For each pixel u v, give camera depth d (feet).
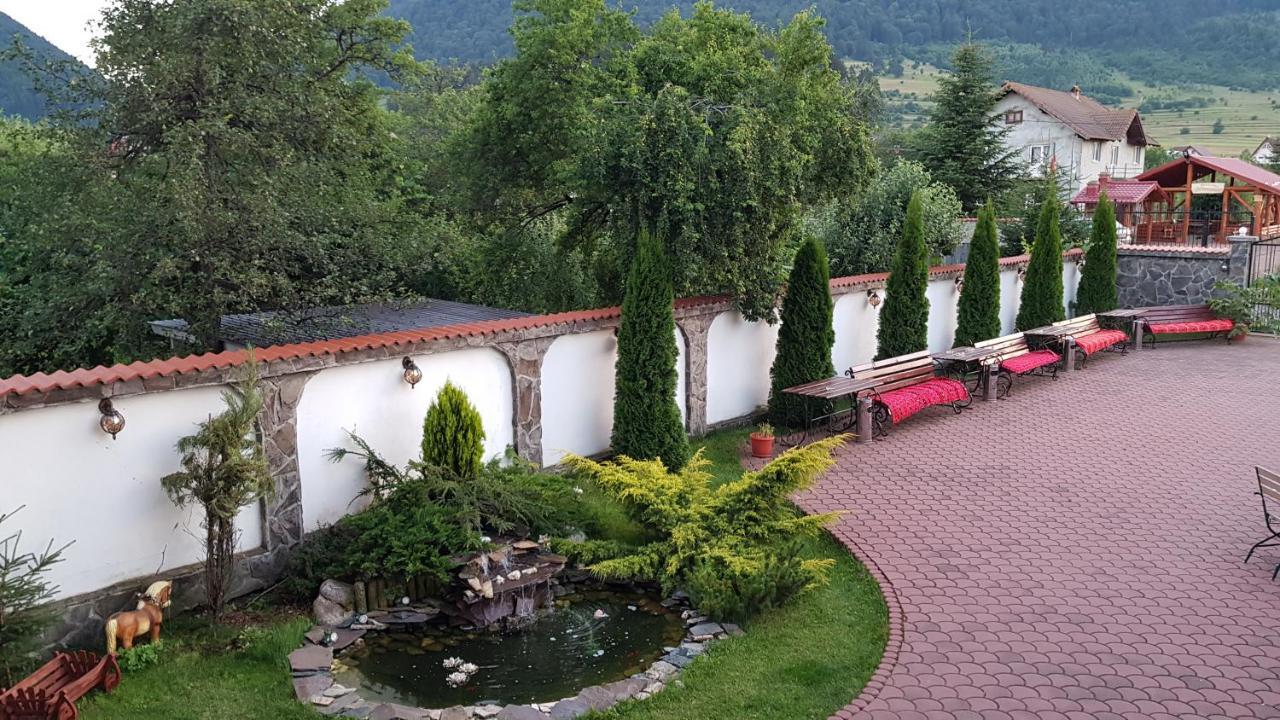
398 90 74.84
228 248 35.14
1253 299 63.93
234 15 35.19
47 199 37.24
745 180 37.37
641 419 35.91
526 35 48.57
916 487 34.60
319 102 39.24
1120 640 22.56
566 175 40.37
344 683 21.80
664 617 25.41
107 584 23.47
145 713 19.90
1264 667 21.13
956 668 21.36
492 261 54.39
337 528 27.81
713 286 40.14
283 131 38.45
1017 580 26.22
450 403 28.84
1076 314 67.26
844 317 49.98
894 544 29.01
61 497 22.41
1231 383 51.21
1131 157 149.48
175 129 34.12
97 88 38.70
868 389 41.42
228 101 36.24
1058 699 19.93
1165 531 29.84
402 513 27.40
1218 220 108.88
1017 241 74.33
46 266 39.52
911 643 22.59
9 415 21.33
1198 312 64.54
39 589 19.99
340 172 43.86
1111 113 144.25
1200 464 36.96
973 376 54.13
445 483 27.61
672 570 25.81
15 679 20.68
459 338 31.53
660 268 35.70
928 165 104.12
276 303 37.01
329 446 28.37
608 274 51.57
